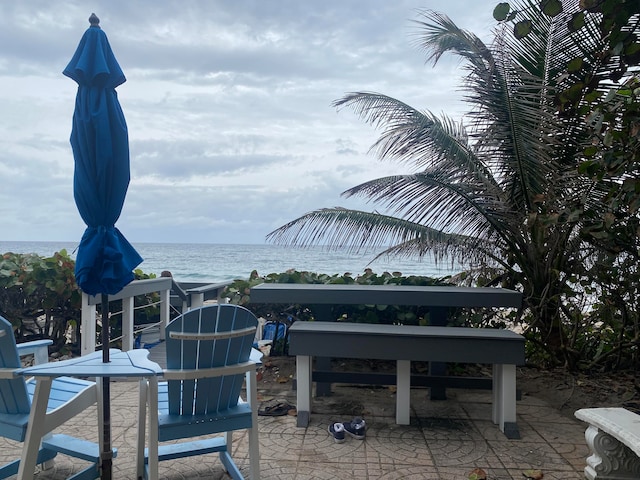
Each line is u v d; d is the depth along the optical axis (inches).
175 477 128.4
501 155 231.3
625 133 127.8
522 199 232.4
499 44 225.8
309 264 1759.4
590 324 237.8
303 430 163.0
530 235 234.2
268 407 180.1
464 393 208.5
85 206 107.0
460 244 238.4
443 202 228.5
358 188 233.8
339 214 241.6
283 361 249.6
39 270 249.4
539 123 217.0
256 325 119.3
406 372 168.6
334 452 145.1
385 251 253.3
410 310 237.1
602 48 197.6
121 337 243.9
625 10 129.8
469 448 149.2
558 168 220.1
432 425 169.3
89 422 165.8
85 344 225.3
